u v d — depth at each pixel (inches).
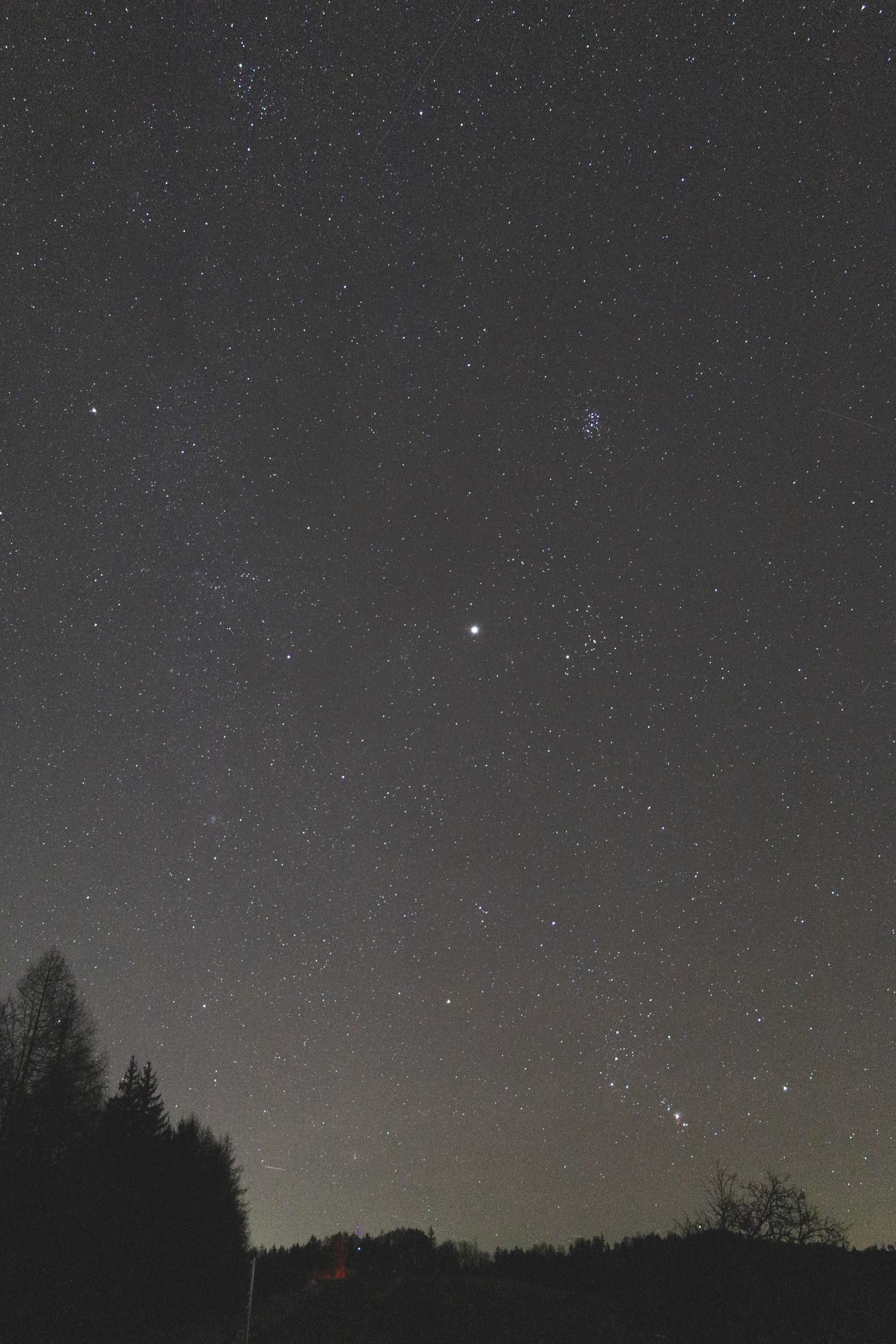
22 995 946.7
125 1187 1098.7
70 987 981.2
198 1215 1473.9
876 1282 920.9
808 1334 892.0
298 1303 1565.0
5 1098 871.7
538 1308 1408.7
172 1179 1418.6
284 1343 1236.5
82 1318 862.5
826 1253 947.3
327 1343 1247.5
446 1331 1310.3
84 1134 956.0
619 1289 1359.5
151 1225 1208.8
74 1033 970.7
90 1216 892.6
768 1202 984.3
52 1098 919.7
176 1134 1574.8
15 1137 850.8
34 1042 926.4
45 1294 808.3
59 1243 837.2
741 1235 987.3
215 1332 1243.2
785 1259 952.3
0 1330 753.0
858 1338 867.4
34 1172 844.0
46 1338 796.6
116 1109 1421.0
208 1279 1470.2
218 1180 1722.4
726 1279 966.4
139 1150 1396.4
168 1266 1261.1
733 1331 931.3
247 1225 1886.1
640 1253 1223.5
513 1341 1241.4
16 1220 795.4
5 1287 771.4
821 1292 917.2
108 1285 909.2
